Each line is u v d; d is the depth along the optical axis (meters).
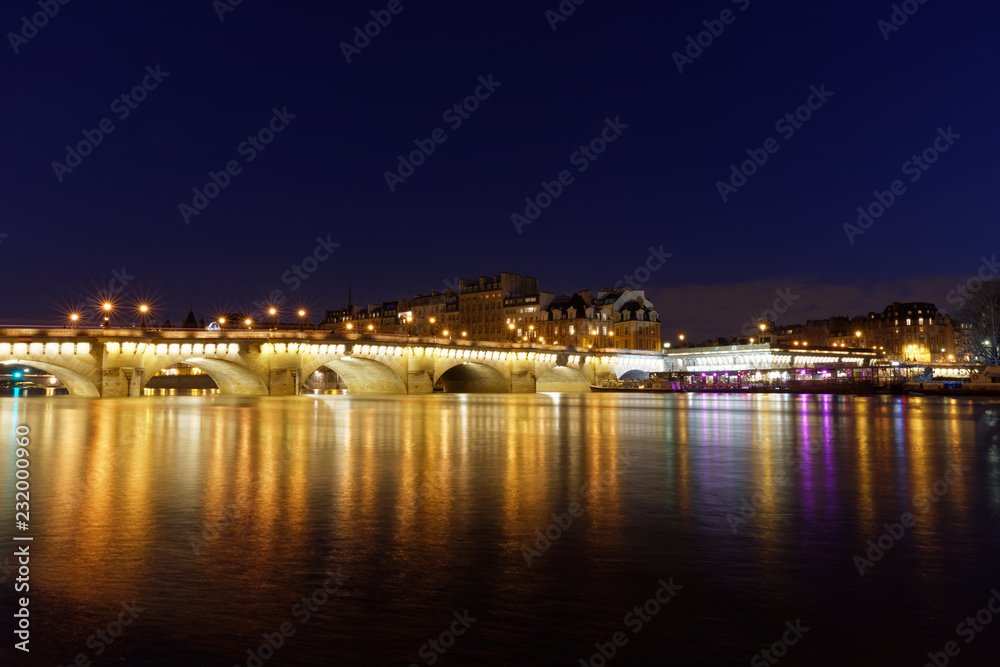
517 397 111.94
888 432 39.66
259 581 11.12
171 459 25.56
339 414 57.50
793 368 165.62
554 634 9.23
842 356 193.62
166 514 15.72
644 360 182.12
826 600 10.41
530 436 36.25
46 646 8.88
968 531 14.38
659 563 12.07
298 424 44.78
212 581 11.12
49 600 10.36
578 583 11.07
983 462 25.64
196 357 103.44
